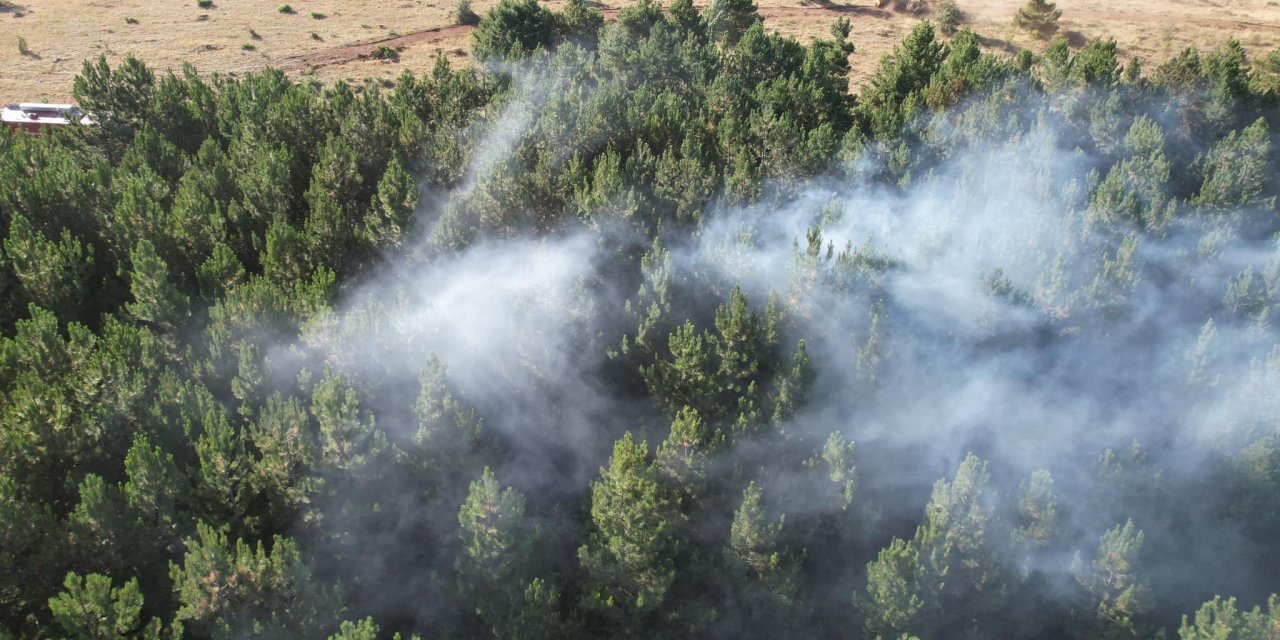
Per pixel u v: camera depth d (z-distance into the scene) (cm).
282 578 2162
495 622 2445
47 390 2455
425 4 7519
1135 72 4762
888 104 4594
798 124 4441
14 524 2117
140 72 4244
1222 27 6975
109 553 2233
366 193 3956
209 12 7019
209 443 2373
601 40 5241
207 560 2075
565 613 2614
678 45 5059
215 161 3903
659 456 2609
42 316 2605
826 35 6862
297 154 4000
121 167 3741
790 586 2486
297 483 2433
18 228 3094
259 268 3528
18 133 4128
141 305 2856
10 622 2197
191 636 2302
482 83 4841
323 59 6253
